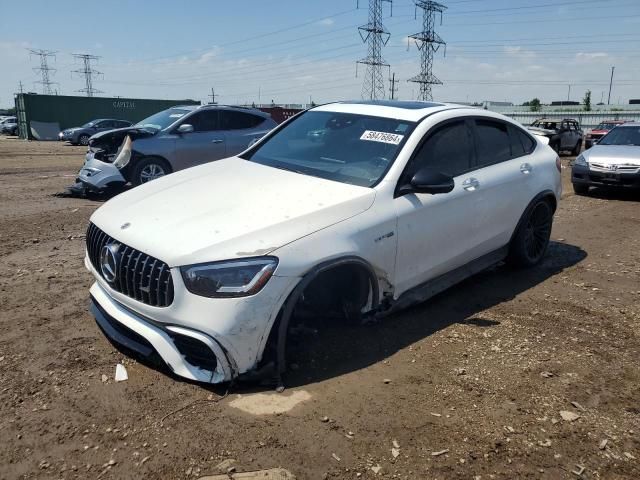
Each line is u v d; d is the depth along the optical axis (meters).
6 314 4.25
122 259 3.34
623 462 2.81
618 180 10.58
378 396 3.27
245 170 4.32
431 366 3.66
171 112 11.02
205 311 3.03
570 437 2.99
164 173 10.14
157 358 3.32
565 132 24.03
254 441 2.80
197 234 3.21
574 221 8.69
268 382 3.29
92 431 2.84
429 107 4.80
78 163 17.78
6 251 6.06
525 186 5.34
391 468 2.67
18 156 20.95
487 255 5.12
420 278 4.24
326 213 3.50
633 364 3.84
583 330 4.37
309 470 2.62
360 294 3.79
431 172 3.92
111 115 42.94
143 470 2.58
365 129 4.50
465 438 2.92
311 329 3.88
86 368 3.44
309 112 5.14
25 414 2.97
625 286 5.48
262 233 3.22
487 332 4.24
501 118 5.38
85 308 4.41
